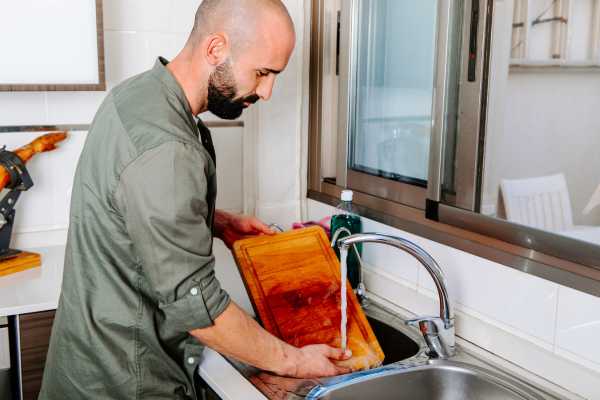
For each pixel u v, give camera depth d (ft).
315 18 6.20
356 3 5.65
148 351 3.74
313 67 6.30
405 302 5.03
